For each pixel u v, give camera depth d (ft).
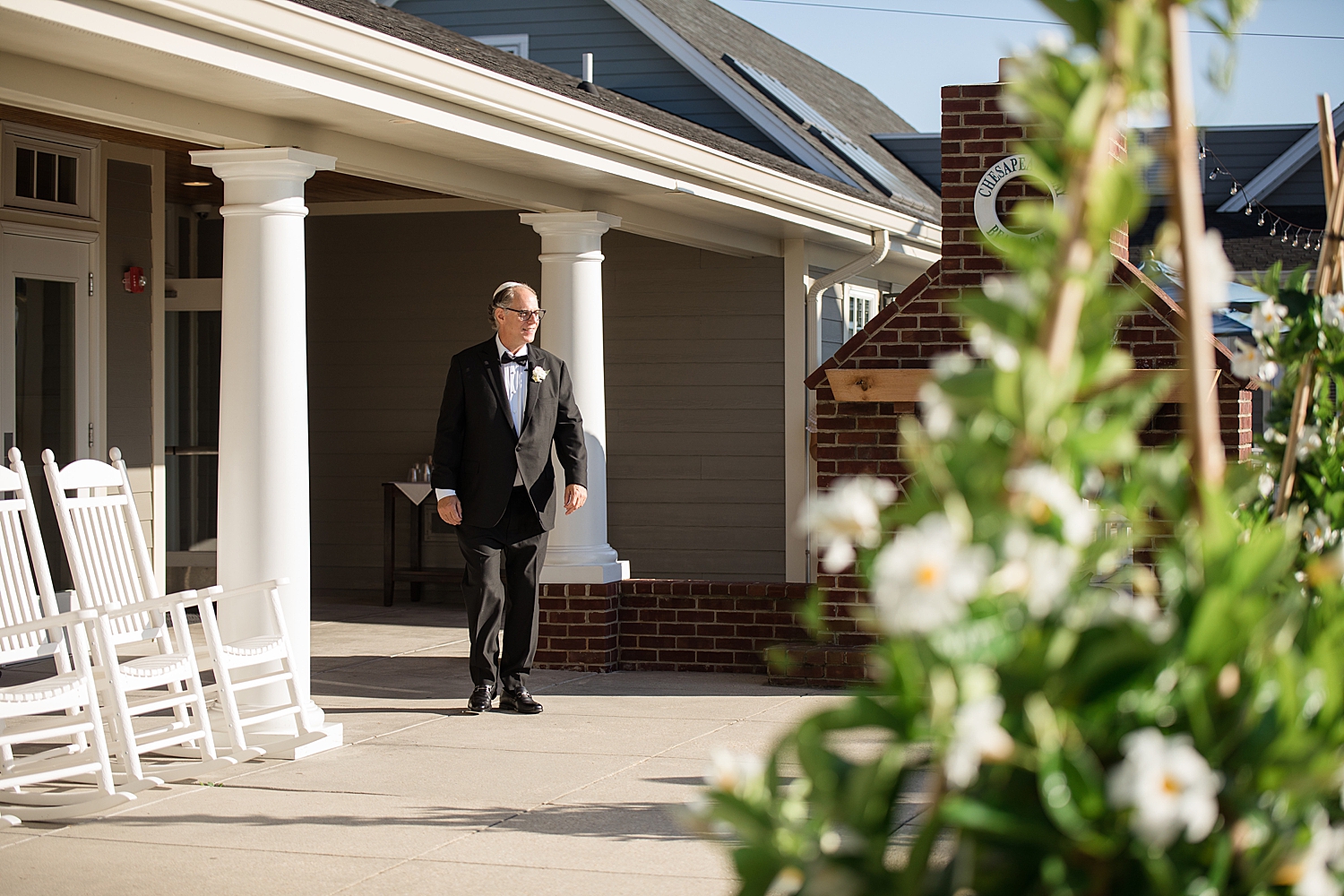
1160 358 22.82
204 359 37.14
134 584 19.77
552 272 26.66
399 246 39.99
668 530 38.17
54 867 14.10
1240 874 5.45
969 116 23.82
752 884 5.53
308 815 16.11
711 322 37.81
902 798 15.87
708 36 50.67
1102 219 5.18
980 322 5.31
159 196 31.68
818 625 5.49
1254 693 5.48
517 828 15.48
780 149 44.68
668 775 18.01
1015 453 5.19
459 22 49.49
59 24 14.64
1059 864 5.18
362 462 40.40
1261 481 8.58
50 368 28.58
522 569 22.48
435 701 23.49
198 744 19.54
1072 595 5.32
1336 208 9.07
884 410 24.17
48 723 21.68
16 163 27.58
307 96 18.10
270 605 19.38
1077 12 5.49
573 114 22.61
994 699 4.95
